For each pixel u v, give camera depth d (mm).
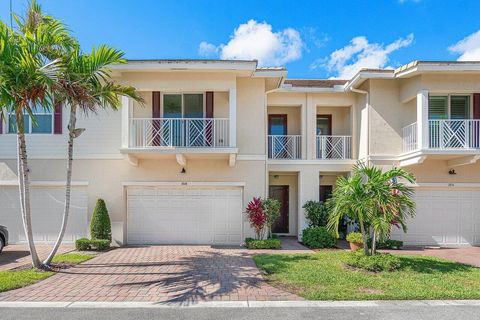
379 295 6113
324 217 12648
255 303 5809
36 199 12094
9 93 6988
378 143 12484
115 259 9328
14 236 12070
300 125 14367
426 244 12273
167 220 12156
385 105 12531
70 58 7805
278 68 12047
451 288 6527
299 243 12617
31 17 8133
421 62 11102
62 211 12117
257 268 8188
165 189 12234
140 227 12133
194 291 6438
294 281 7000
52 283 6953
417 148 11523
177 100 12328
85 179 12047
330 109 15078
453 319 5156
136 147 11242
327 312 5434
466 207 12398
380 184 8328
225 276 7457
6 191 12141
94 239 11062
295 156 14086
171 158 11945
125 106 11359
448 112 12242
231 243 12125
